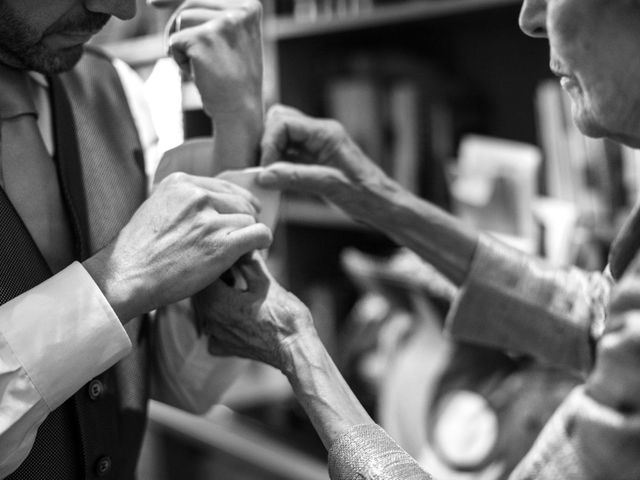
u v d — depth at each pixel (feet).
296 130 3.55
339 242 7.28
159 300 2.77
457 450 5.08
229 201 2.96
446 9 5.33
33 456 2.92
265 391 7.22
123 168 3.47
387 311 6.18
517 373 4.99
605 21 2.21
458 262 3.71
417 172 6.18
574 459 1.99
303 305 2.89
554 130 5.22
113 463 3.25
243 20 3.34
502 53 6.45
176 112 3.61
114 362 2.74
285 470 6.22
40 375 2.59
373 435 2.46
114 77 3.67
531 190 5.26
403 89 6.18
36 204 3.13
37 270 2.93
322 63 6.82
